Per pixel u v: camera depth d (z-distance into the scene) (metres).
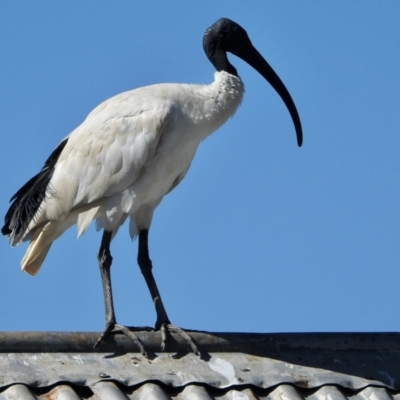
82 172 12.67
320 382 9.98
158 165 12.57
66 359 9.49
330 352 10.59
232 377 9.76
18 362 9.19
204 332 10.36
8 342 9.32
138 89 13.02
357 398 9.98
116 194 12.52
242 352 10.30
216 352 10.22
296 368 10.16
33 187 13.26
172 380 9.48
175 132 12.57
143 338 10.13
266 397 9.64
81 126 13.09
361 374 10.31
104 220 12.57
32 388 8.85
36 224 13.12
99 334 9.90
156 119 12.41
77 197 12.68
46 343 9.50
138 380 9.34
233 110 13.12
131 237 13.06
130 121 12.54
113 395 8.92
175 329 10.29
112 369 9.50
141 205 12.87
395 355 10.84
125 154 12.45
